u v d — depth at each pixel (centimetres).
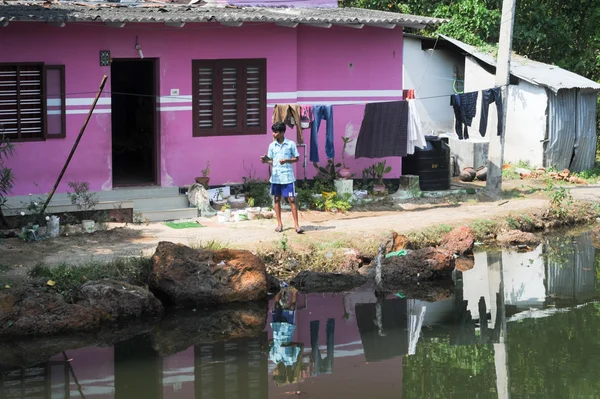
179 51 1897
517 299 1575
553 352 1307
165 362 1253
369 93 2112
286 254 1662
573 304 1543
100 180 1853
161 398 1127
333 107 2075
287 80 2009
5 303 1342
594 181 2450
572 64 2864
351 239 1745
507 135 2534
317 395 1144
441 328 1423
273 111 1938
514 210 2048
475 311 1506
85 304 1405
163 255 1504
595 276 1711
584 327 1420
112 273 1486
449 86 2616
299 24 2016
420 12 2912
